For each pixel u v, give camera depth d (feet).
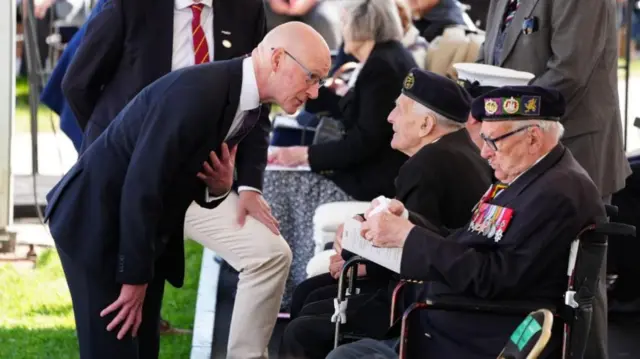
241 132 45.52
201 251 87.45
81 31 70.54
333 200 68.90
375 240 43.52
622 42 156.35
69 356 61.67
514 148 42.29
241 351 54.34
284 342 52.26
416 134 51.60
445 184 50.16
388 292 50.75
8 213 81.05
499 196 42.98
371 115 66.49
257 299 54.03
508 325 41.86
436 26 82.38
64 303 71.31
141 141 43.16
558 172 41.91
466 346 42.39
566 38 55.72
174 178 44.57
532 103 42.11
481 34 83.10
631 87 152.56
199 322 67.82
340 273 49.65
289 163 68.54
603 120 56.85
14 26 80.74
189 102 42.83
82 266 44.70
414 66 67.21
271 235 53.98
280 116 77.92
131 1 54.13
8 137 80.48
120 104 54.65
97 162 44.57
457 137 51.47
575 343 41.16
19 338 64.44
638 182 65.72
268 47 43.86
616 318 68.74
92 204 44.47
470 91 56.03
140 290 44.73
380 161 67.72
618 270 67.46
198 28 54.65
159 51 54.34
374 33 66.64
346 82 75.51
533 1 57.36
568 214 41.16
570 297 40.91
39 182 100.07
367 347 45.80
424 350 43.52
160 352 64.08
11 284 74.54
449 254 41.98
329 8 110.11
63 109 71.26
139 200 42.93
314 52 43.68
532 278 41.24
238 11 55.52
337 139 69.41
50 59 111.34
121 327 45.09
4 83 79.92
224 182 45.80
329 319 51.70
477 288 41.37
